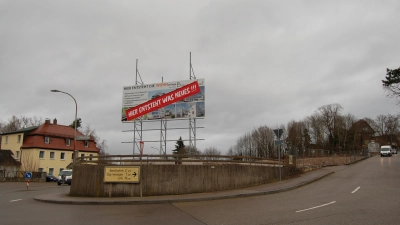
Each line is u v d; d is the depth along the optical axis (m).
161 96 26.69
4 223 10.18
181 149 61.31
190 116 25.81
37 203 16.20
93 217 11.18
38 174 48.84
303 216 10.06
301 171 28.47
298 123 101.06
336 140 91.31
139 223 9.84
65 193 21.02
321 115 94.31
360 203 12.38
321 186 19.73
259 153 101.12
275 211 11.25
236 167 19.89
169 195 17.25
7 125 81.44
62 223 10.02
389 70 29.45
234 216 10.60
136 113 27.08
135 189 17.38
